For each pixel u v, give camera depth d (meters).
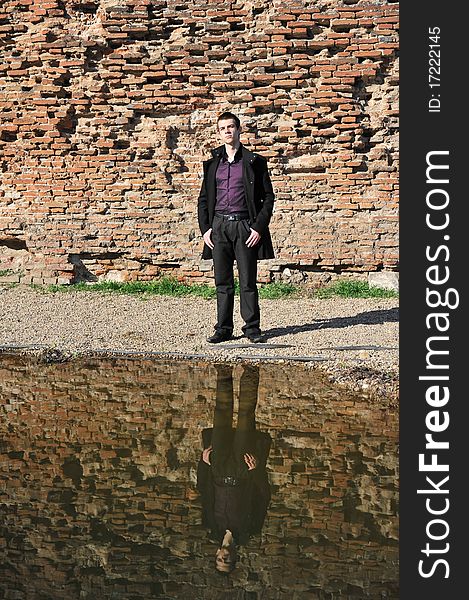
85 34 11.86
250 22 11.71
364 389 7.10
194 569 4.04
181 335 8.84
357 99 11.70
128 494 4.97
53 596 3.77
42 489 5.04
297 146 11.70
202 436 6.03
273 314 9.95
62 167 11.86
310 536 4.43
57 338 8.65
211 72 11.73
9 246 12.12
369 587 3.88
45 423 6.31
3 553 4.20
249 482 5.16
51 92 11.79
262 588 3.86
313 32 11.67
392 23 11.51
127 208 11.84
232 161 8.40
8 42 11.95
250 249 8.42
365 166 11.65
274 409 6.62
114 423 6.32
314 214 11.73
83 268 12.00
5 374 7.57
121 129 11.84
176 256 11.80
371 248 11.63
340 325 9.27
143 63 11.80
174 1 11.76
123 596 3.76
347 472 5.34
